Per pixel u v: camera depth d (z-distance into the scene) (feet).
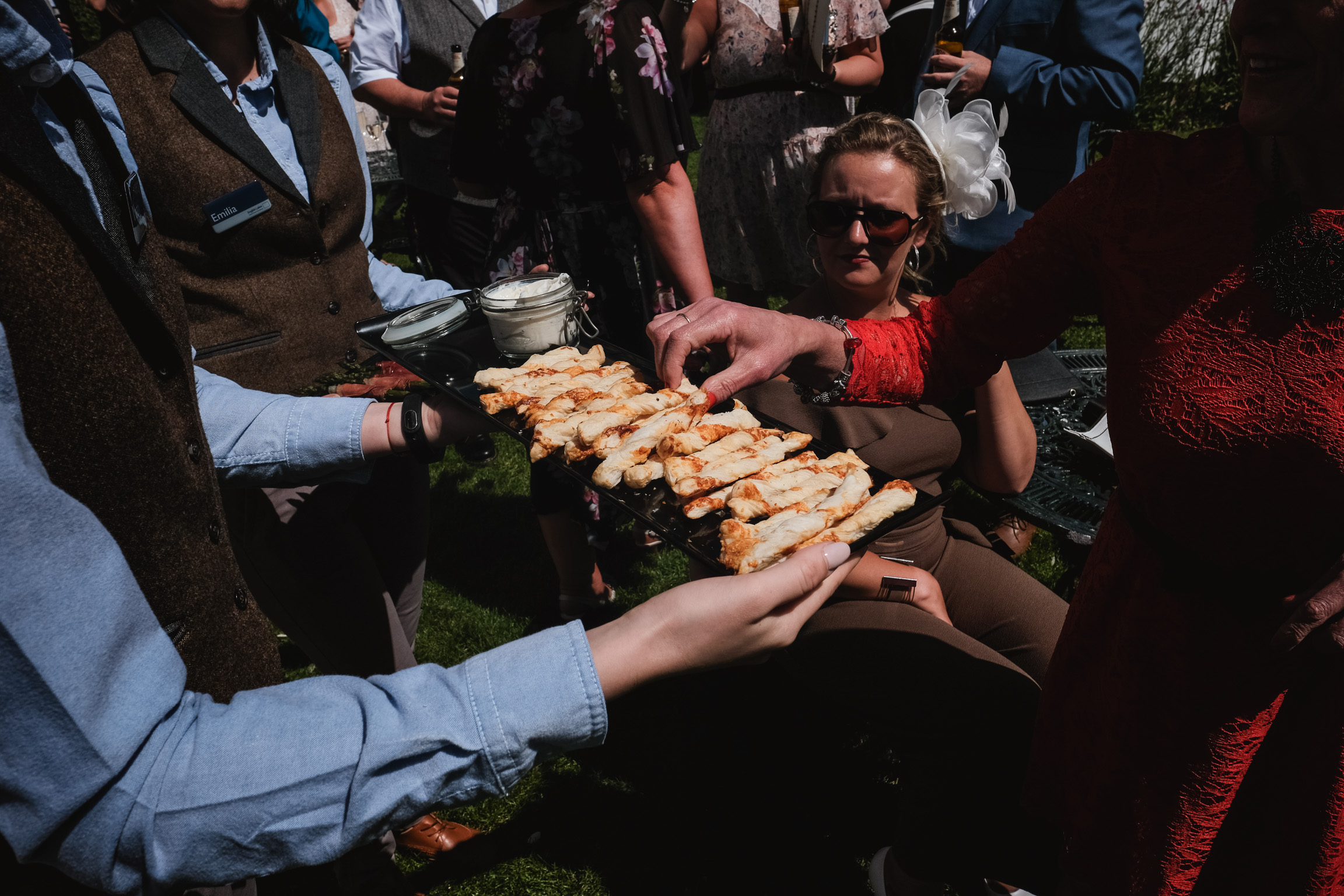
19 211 2.35
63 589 2.05
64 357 2.46
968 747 5.54
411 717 2.49
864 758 8.25
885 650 5.62
